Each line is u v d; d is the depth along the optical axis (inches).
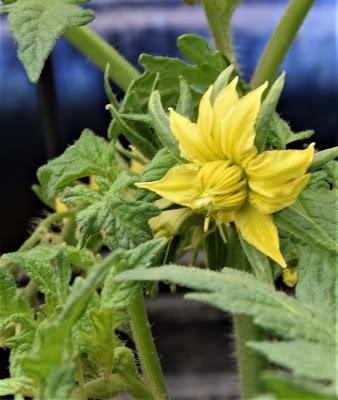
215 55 8.4
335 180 8.1
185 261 12.7
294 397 4.4
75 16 7.5
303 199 7.2
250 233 7.2
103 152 8.3
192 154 7.3
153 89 8.3
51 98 13.6
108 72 9.1
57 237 10.2
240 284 5.8
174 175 7.3
